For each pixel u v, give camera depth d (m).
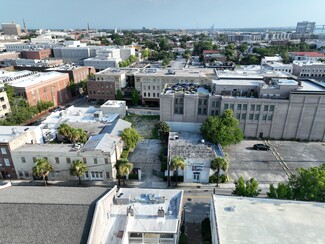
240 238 35.03
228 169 68.81
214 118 77.62
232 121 76.38
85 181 64.81
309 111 81.62
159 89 123.12
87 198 39.84
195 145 74.06
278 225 37.53
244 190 48.19
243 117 84.38
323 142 84.94
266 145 80.75
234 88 86.62
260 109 82.62
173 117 88.25
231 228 36.91
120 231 39.41
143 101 126.06
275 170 68.56
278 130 85.19
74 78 142.88
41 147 66.50
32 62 183.88
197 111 86.38
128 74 134.25
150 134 91.62
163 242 40.09
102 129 85.06
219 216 39.56
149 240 40.03
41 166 58.72
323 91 79.69
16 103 101.62
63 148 65.56
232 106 83.00
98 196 40.97
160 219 41.41
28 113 99.06
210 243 43.41
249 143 83.88
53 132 85.56
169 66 170.38
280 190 46.44
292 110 81.88
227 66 160.50
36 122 104.69
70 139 75.25
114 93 127.19
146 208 43.84
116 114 101.38
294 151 78.69
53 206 36.47
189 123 86.50
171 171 63.59
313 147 81.31
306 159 74.00
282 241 34.50
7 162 65.12
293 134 85.44
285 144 83.31
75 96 141.25
